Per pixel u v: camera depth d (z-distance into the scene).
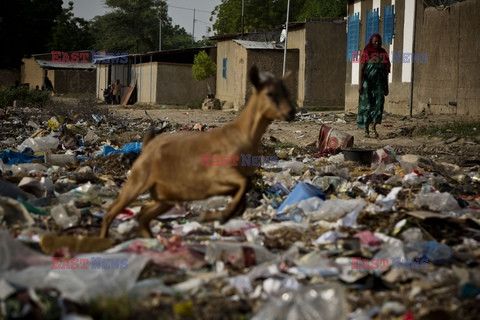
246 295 4.82
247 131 5.63
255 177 9.01
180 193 5.81
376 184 9.73
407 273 5.20
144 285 4.79
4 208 6.72
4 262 4.96
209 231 6.70
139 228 6.25
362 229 6.71
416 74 23.03
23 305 4.18
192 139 5.77
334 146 13.58
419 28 22.72
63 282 4.62
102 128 19.27
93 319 4.33
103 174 10.64
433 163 11.19
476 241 6.36
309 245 6.20
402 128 17.62
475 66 19.81
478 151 14.03
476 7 19.66
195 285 4.92
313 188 8.33
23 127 18.97
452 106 21.05
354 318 4.36
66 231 6.55
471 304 4.58
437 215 6.74
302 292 4.31
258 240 6.24
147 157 5.88
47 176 9.92
